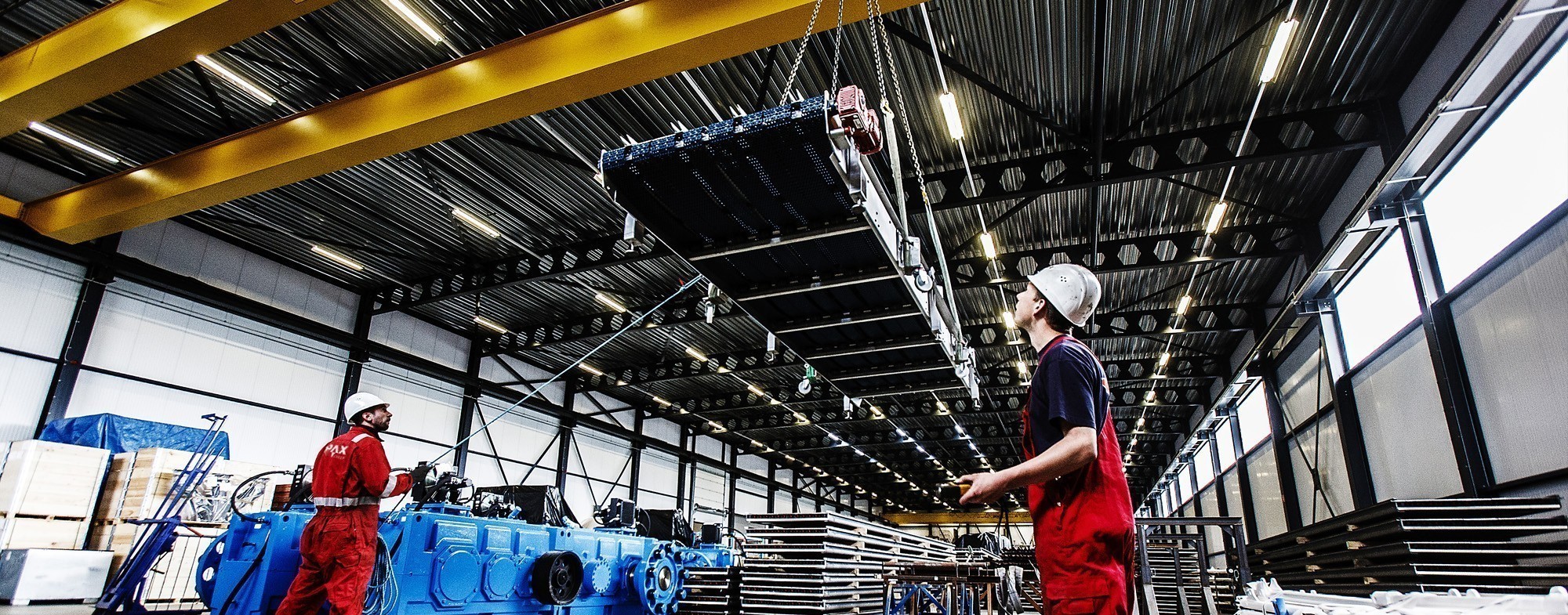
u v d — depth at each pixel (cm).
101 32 796
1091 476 206
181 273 1424
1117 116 1069
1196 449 2703
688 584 1041
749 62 993
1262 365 1748
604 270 1627
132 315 1362
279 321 1563
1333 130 1009
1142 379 2084
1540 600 263
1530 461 818
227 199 1019
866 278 668
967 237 1431
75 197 1109
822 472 3869
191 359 1439
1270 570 1113
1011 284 1606
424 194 1338
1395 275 1123
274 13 743
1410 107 952
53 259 1268
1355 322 1286
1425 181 966
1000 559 1555
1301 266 1422
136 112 1132
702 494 3019
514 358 2217
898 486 4378
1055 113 1060
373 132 891
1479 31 793
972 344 1938
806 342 830
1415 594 365
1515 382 834
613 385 2384
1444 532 664
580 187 1323
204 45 773
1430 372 1029
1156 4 861
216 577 732
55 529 1045
